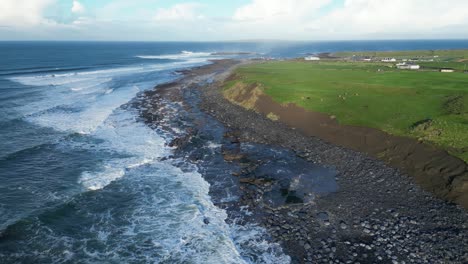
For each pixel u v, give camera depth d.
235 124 44.66
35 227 21.12
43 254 18.89
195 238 20.69
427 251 18.89
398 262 18.09
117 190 26.48
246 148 35.84
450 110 37.59
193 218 22.81
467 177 24.61
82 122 44.72
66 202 23.95
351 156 32.75
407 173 28.34
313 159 32.69
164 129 42.59
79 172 29.41
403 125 35.56
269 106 49.34
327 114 42.34
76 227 21.56
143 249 19.69
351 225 21.62
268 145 36.69
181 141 37.88
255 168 30.70
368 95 48.12
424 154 29.53
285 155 33.78
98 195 25.56
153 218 22.80
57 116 47.31
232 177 29.00
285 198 25.20
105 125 43.81
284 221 22.22
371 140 34.75
